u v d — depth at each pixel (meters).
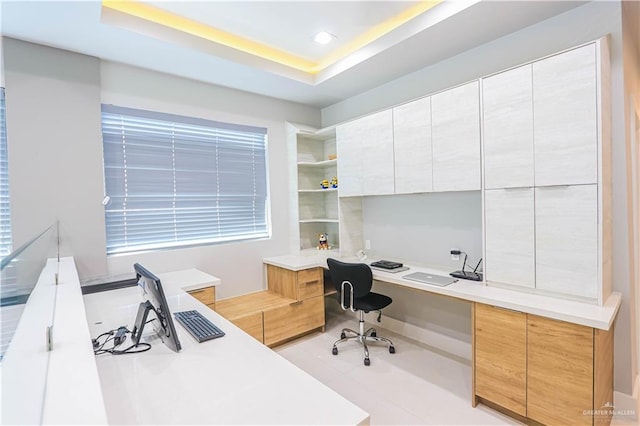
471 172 2.33
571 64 1.80
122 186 2.75
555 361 1.73
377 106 3.41
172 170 3.02
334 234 4.09
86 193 2.49
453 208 2.82
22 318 1.12
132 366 1.23
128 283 2.43
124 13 2.16
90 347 0.99
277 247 3.73
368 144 3.14
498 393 1.99
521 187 2.03
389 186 2.95
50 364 0.89
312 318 3.32
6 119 2.19
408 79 3.08
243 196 3.52
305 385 1.09
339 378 2.50
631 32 2.15
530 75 1.96
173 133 3.03
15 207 2.22
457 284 2.33
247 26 2.49
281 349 3.03
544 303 1.84
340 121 3.88
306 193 4.02
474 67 2.58
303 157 3.99
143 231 2.87
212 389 1.07
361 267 2.75
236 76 3.03
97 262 2.55
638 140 2.49
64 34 2.19
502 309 1.95
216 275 3.24
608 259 1.88
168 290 2.34
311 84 3.31
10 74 2.21
